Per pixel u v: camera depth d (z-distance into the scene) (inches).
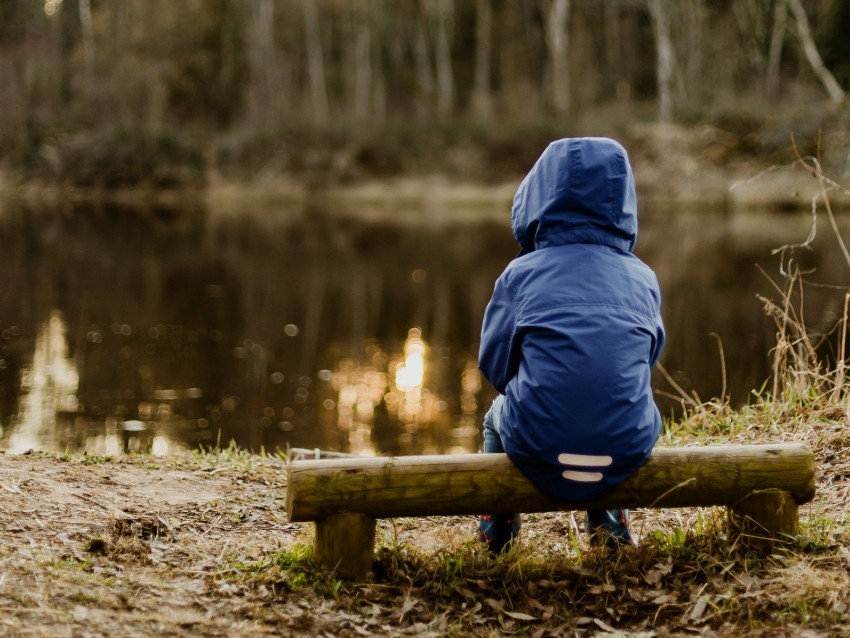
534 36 1718.8
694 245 753.6
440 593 108.8
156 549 119.8
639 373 100.4
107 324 500.7
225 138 1562.5
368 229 1035.3
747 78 1497.3
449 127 1483.8
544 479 102.6
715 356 369.4
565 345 99.4
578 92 1513.3
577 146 105.7
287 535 133.1
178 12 1707.7
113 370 392.8
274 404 345.1
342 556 108.4
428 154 1465.3
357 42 1702.8
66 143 1549.0
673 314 467.5
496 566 113.3
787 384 189.0
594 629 101.7
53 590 100.4
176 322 510.6
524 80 1595.7
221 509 142.9
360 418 327.9
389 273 703.1
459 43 1772.9
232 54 1711.4
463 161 1428.4
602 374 98.4
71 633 91.0
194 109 1699.1
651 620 102.3
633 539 124.6
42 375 380.5
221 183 1521.9
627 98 1515.7
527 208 109.4
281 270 719.1
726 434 176.9
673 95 1401.3
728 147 1130.7
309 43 1736.0
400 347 452.4
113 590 103.0
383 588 108.3
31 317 516.1
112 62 1637.6
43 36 1755.7
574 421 98.5
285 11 1720.0
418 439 304.0
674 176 1104.2
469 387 376.5
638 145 1182.3
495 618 104.3
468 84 1710.1
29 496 134.3
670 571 109.7
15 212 1218.6
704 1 1547.7
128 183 1530.5
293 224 1096.8
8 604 95.5
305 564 111.6
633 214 108.1
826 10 1322.6
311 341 464.4
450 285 646.5
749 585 103.3
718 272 608.7
